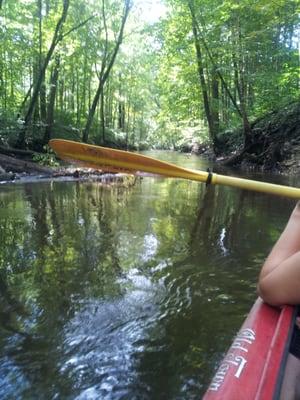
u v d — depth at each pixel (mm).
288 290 1260
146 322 3104
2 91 17172
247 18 15102
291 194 1945
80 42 18688
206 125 25547
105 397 2307
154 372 2523
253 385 1081
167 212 6746
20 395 2305
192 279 3898
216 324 3076
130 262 4316
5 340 2826
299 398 1165
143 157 2105
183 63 19562
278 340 1205
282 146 14711
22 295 3512
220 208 7191
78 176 11406
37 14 16516
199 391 2361
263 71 16297
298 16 14094
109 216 6328
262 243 5059
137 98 36906
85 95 26328
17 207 6934
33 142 15797
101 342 2832
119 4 18984
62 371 2514
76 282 3799
